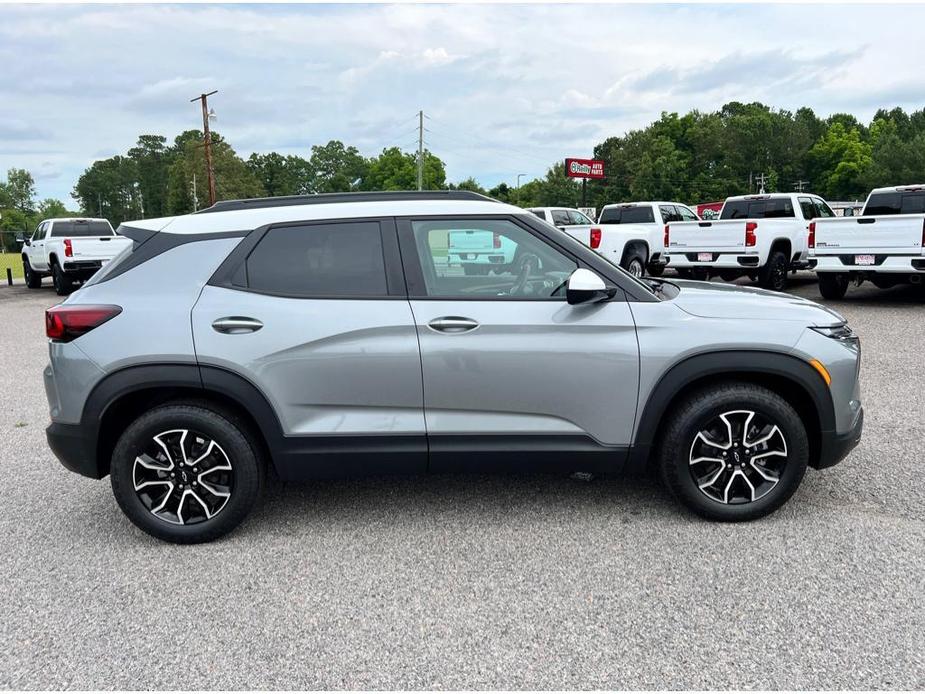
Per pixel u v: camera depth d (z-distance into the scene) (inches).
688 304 147.0
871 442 198.5
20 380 312.3
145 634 114.9
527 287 144.6
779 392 151.2
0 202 5846.5
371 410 142.7
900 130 4530.0
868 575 127.0
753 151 4138.8
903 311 430.0
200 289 142.3
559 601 121.5
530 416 143.8
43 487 181.0
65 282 694.5
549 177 4274.1
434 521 154.9
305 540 147.4
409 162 4510.3
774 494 146.6
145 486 144.7
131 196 5895.7
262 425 141.1
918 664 102.4
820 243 452.8
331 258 144.1
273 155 5679.1
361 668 105.0
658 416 143.2
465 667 104.7
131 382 138.9
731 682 99.7
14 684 102.7
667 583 126.3
